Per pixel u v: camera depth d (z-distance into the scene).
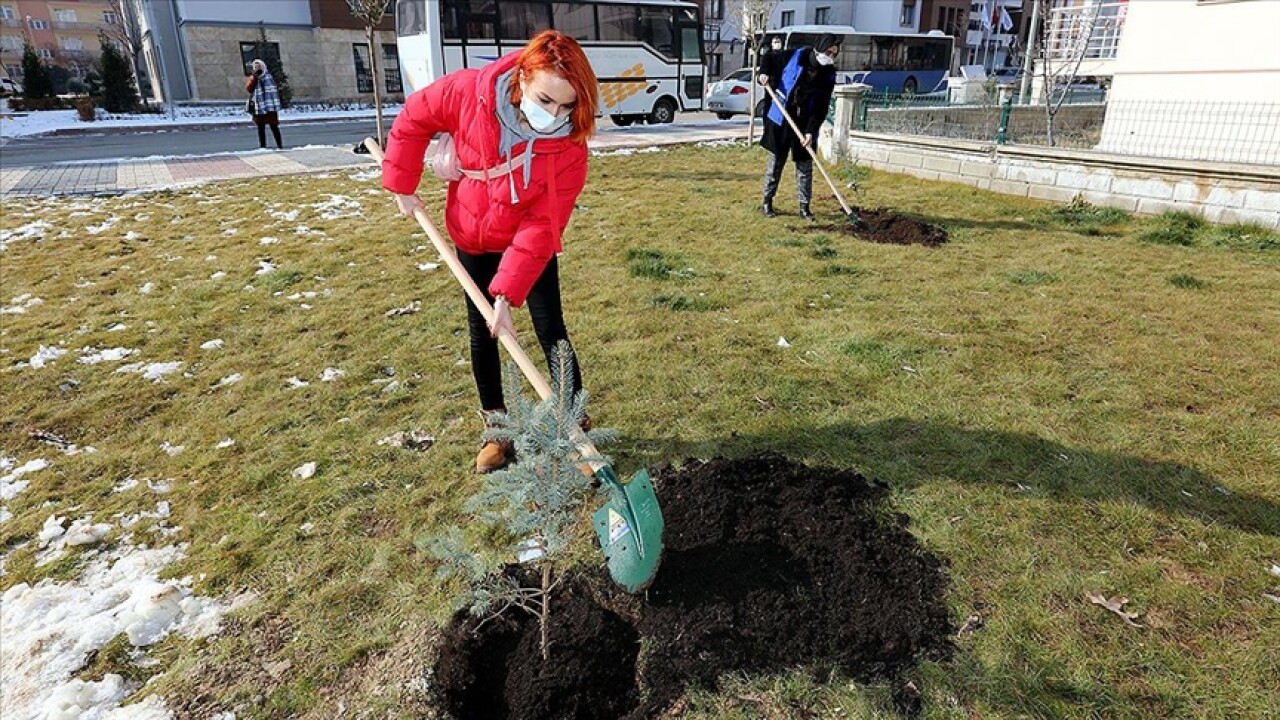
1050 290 5.46
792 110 7.55
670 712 2.09
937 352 4.34
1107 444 3.32
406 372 4.31
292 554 2.82
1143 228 7.42
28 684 2.34
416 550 2.80
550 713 2.13
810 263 6.20
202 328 5.12
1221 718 2.00
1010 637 2.26
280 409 3.95
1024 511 2.85
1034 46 15.98
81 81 53.28
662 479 3.03
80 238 7.75
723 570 2.49
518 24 17.97
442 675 2.21
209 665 2.35
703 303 5.22
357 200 9.44
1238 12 9.09
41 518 3.16
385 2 12.53
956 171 9.71
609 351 4.45
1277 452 3.24
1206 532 2.72
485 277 3.04
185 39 27.77
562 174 2.63
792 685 2.12
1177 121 9.73
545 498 2.12
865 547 2.58
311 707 2.18
